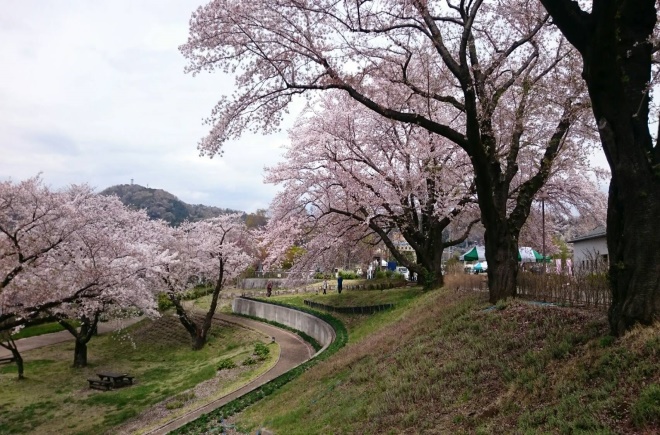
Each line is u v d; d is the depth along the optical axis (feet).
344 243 69.67
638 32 19.63
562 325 23.21
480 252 114.01
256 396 40.81
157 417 47.50
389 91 43.96
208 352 81.30
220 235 96.27
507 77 41.14
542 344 21.93
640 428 13.29
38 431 49.06
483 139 33.65
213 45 33.12
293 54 33.04
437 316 36.14
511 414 17.24
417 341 31.45
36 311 45.93
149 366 76.48
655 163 19.25
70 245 47.78
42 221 44.75
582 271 29.63
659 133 19.26
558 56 36.86
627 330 18.51
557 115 38.60
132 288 57.00
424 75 43.42
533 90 34.14
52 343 97.86
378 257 132.98
